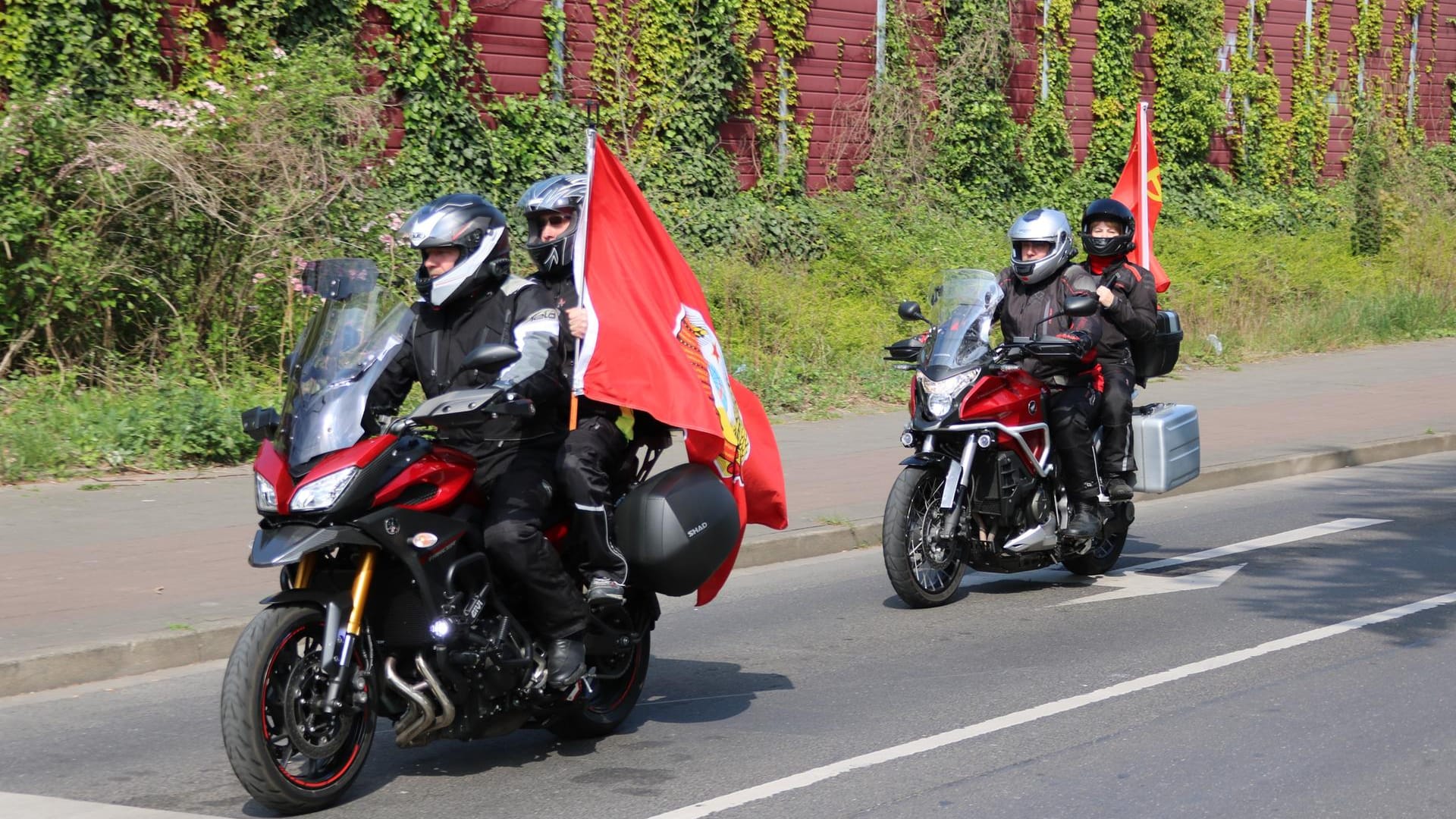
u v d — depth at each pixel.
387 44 19.81
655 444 6.23
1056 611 8.67
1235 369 20.52
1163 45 31.19
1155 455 9.44
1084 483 8.91
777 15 24.66
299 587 5.27
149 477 11.68
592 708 6.28
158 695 6.95
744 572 9.91
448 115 20.61
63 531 9.80
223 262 14.74
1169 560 10.13
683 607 8.91
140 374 14.07
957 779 5.65
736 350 17.92
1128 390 9.10
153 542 9.53
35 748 6.14
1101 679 7.11
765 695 6.96
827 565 10.15
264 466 5.18
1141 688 6.94
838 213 23.84
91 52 16.64
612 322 5.70
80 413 12.63
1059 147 29.38
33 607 7.93
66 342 14.09
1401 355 22.34
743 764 5.88
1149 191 11.87
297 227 14.85
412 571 5.20
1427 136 37.28
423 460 5.32
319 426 5.21
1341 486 13.09
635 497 5.92
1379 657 7.45
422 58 20.25
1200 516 11.80
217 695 6.96
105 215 13.97
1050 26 29.09
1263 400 17.58
